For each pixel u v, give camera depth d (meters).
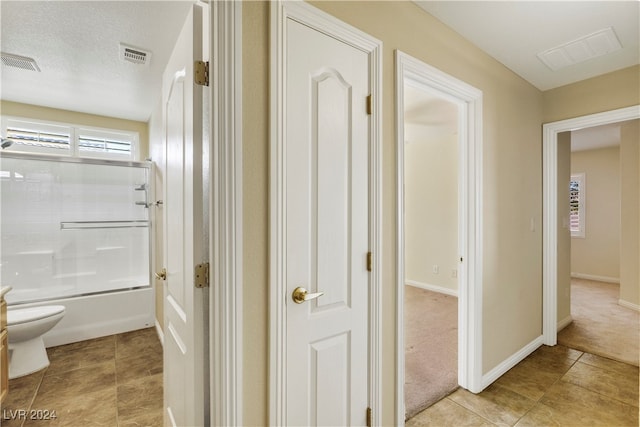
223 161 1.02
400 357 1.54
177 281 1.34
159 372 2.37
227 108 1.02
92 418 1.83
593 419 1.80
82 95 3.00
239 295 1.04
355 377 1.38
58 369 2.41
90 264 3.36
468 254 2.10
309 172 1.22
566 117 2.69
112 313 3.13
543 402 1.97
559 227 3.16
